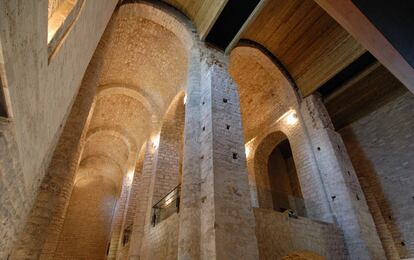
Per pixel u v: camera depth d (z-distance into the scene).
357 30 2.77
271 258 6.71
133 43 12.69
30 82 2.27
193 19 11.15
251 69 13.60
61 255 18.38
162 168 12.26
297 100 12.52
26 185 3.18
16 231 3.64
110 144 19.89
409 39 2.62
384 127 12.68
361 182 12.75
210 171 6.95
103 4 5.36
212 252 5.64
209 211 6.33
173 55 12.75
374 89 12.38
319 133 11.23
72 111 6.06
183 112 13.95
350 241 8.60
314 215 10.03
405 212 10.95
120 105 16.58
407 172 11.33
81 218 20.53
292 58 12.63
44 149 3.74
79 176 21.38
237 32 10.33
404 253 10.50
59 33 2.98
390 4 2.56
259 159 14.74
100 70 7.39
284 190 16.73
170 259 7.50
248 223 6.43
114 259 14.86
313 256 7.91
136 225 11.91
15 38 1.73
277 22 11.29
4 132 1.92
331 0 2.59
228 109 8.62
